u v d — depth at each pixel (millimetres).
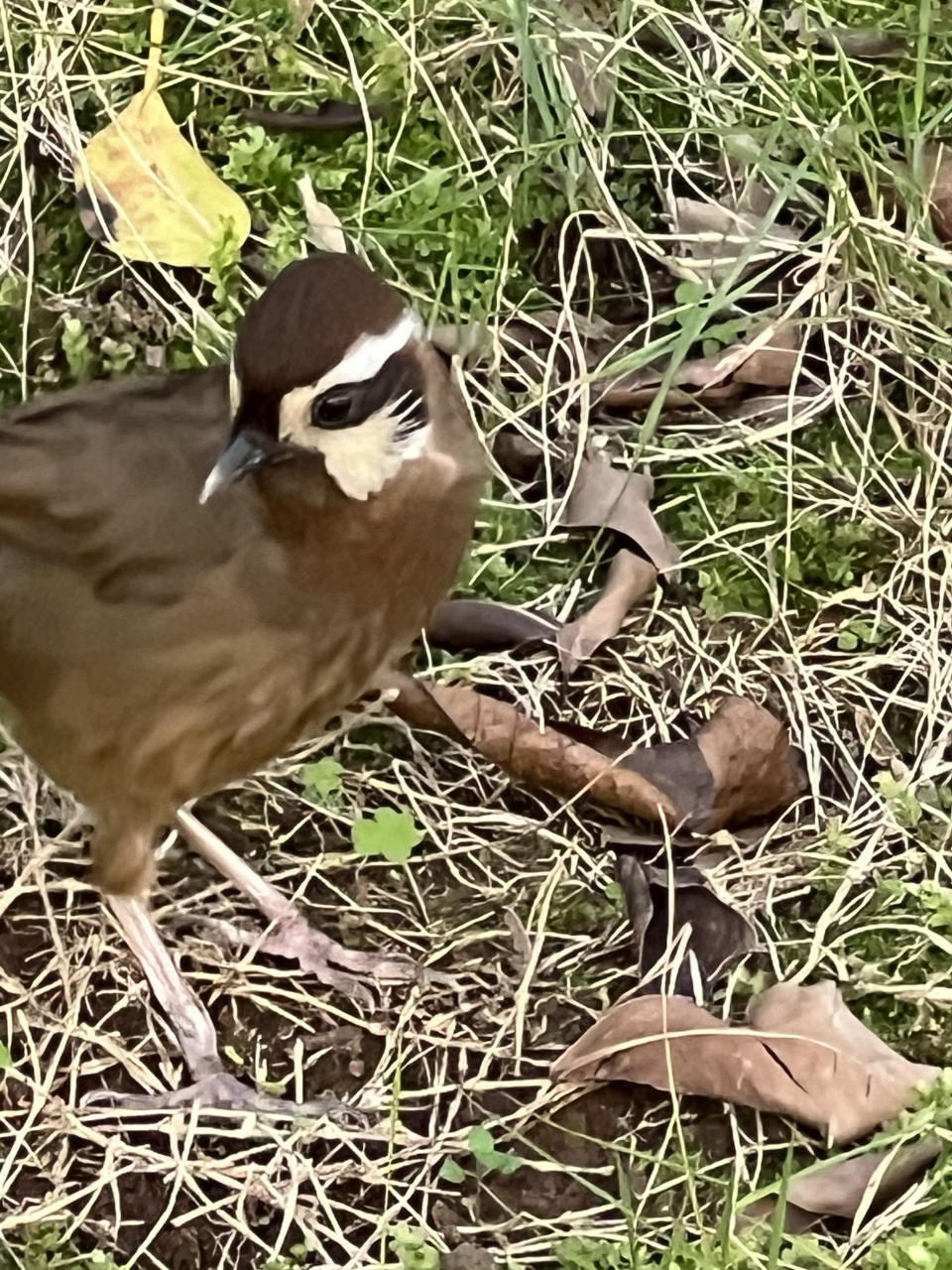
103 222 1123
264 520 1003
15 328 1117
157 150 1133
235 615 1007
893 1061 1040
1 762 1069
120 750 1021
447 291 1136
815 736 1092
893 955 1062
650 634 1104
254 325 994
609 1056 1043
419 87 1151
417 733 1086
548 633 1095
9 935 1057
